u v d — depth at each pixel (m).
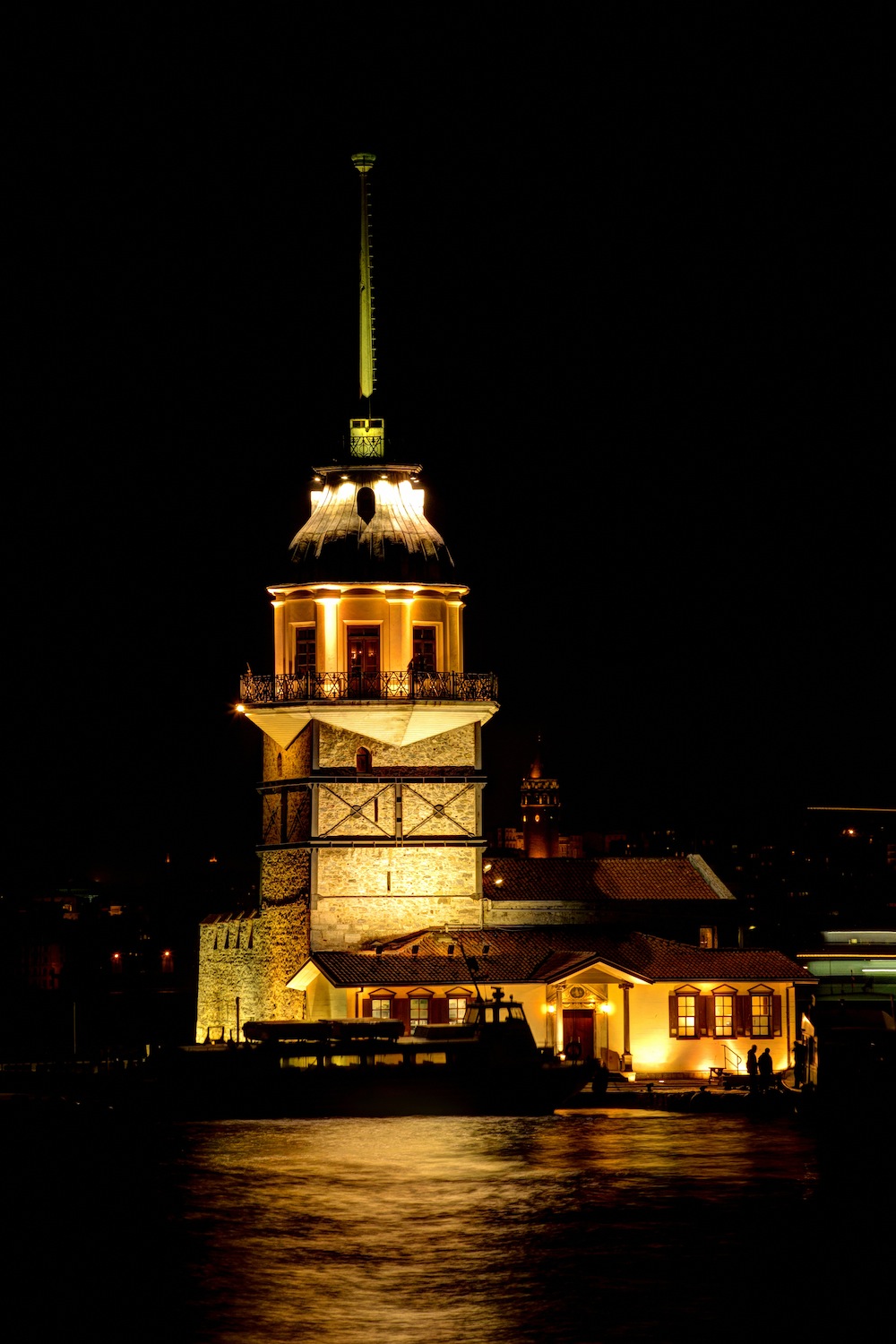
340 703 127.31
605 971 123.19
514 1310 70.94
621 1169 93.75
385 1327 69.12
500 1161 96.25
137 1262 77.75
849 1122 105.50
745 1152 98.31
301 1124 110.00
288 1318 70.31
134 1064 122.88
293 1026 113.81
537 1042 122.50
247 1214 85.12
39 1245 80.94
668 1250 78.44
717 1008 125.12
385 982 120.88
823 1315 70.31
